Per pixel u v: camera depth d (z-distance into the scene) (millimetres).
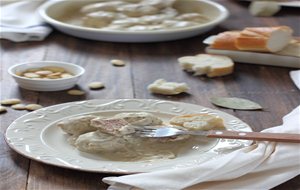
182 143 708
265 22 1343
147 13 1271
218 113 789
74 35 1188
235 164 626
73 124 715
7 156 697
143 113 739
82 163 652
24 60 1055
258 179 637
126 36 1137
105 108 794
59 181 648
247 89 946
